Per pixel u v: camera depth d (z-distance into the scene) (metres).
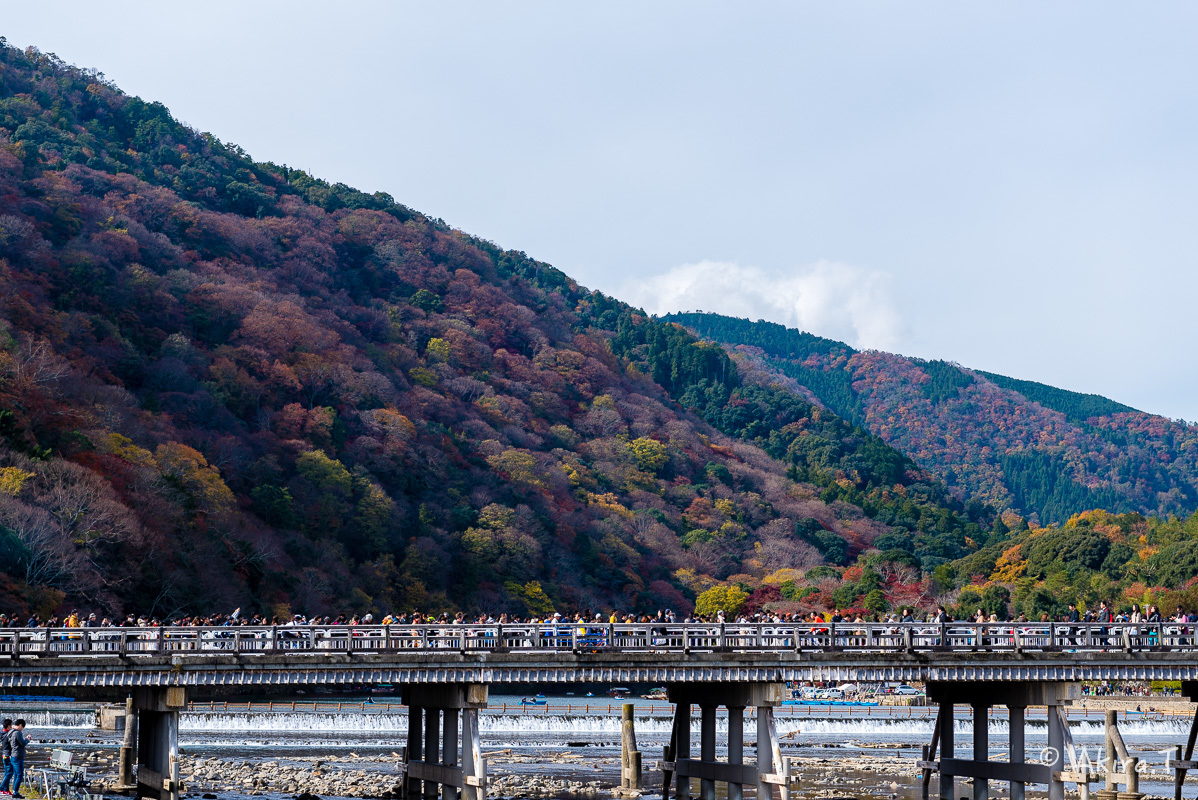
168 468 127.38
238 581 122.81
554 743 82.62
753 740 87.12
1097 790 64.88
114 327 158.75
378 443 176.12
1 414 110.25
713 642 44.78
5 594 90.06
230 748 75.06
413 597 149.12
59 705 85.06
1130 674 46.78
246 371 173.88
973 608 168.25
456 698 43.06
